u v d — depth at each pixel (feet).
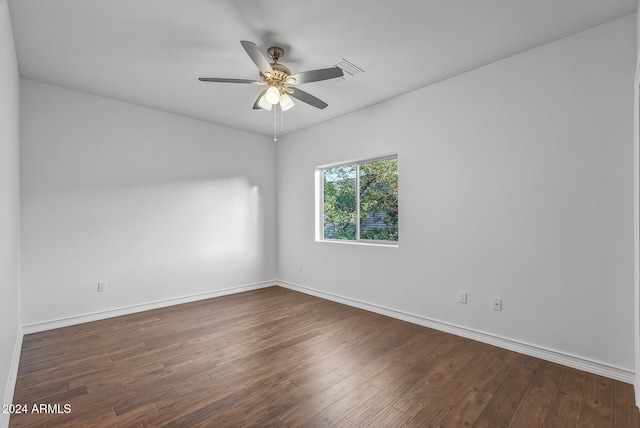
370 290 12.41
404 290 11.23
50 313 10.37
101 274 11.42
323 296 14.39
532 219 8.25
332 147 13.91
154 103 12.11
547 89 8.00
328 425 5.59
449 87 9.94
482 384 6.90
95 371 7.51
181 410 6.01
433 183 10.35
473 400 6.31
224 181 14.89
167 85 10.50
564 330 7.76
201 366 7.77
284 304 13.33
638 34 6.29
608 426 5.54
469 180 9.46
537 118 8.16
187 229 13.65
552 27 7.34
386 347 8.88
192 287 13.78
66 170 10.73
